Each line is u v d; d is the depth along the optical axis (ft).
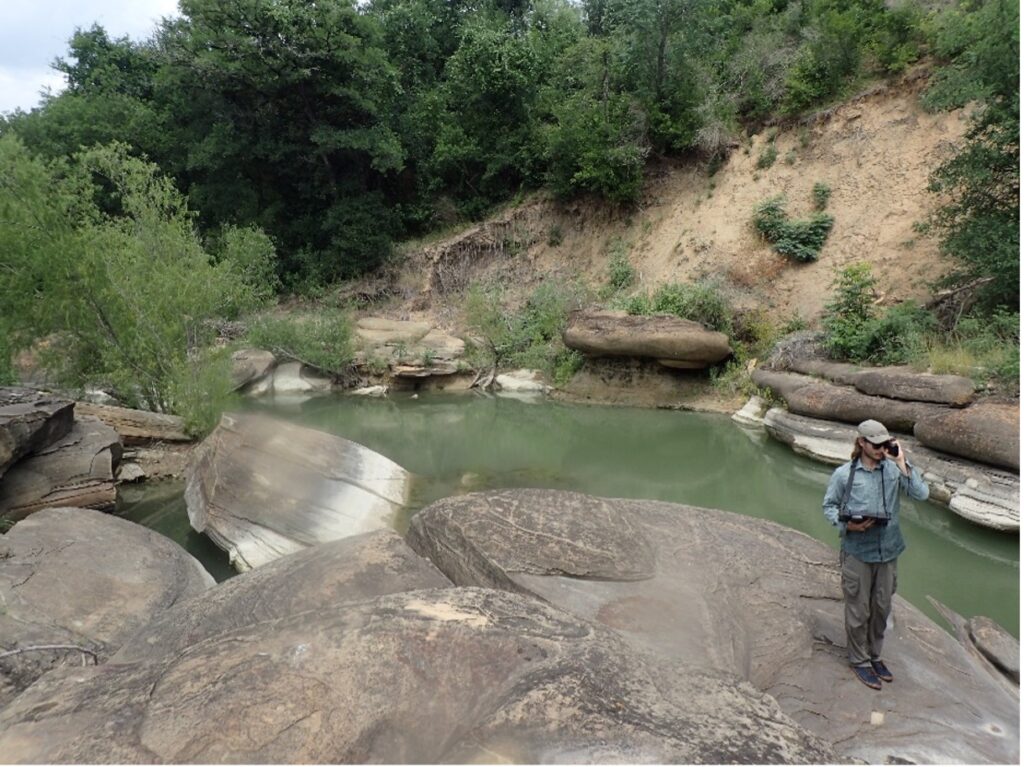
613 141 64.90
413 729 6.66
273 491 23.41
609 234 67.00
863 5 57.06
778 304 48.93
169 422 33.32
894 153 50.31
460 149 75.56
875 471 12.62
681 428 41.16
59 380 36.22
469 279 71.46
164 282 35.81
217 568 21.53
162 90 83.25
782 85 59.36
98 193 74.69
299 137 76.38
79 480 25.02
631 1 61.87
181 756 6.25
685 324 45.57
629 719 6.70
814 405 33.63
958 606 18.89
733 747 6.49
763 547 16.85
